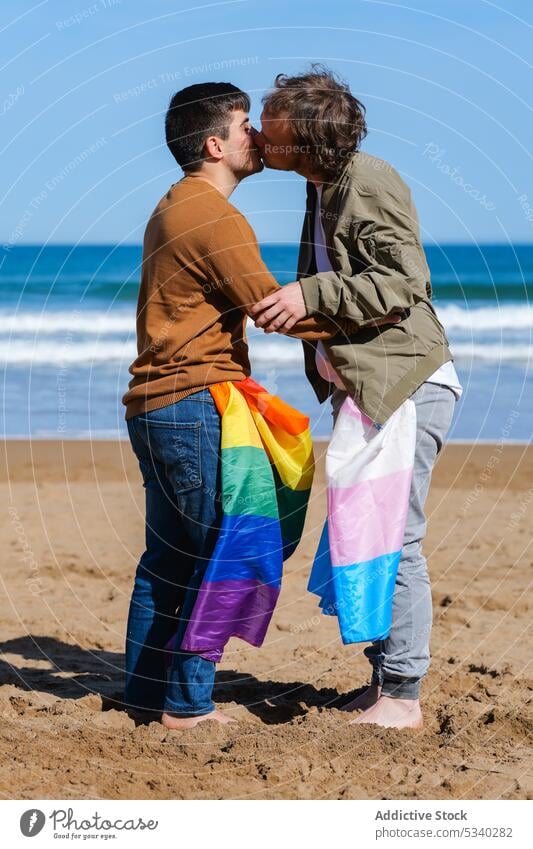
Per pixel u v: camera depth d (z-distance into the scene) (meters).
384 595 3.35
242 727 3.48
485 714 3.68
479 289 26.67
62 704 3.71
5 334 20.28
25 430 12.24
